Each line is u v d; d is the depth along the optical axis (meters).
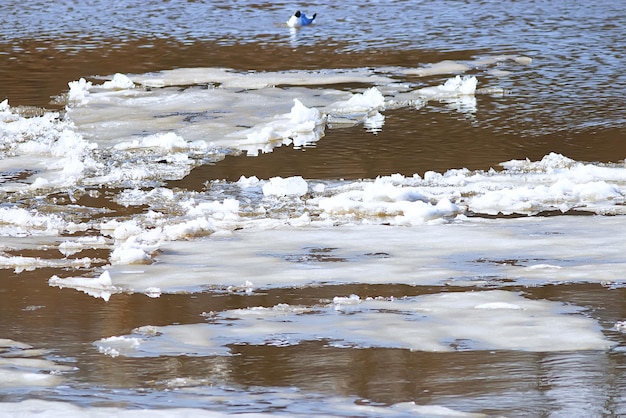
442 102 46.50
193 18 77.12
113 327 19.78
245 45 62.81
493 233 26.66
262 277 23.14
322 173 34.53
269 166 35.62
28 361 17.75
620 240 25.69
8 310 20.89
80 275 23.50
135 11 82.25
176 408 15.23
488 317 19.98
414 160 36.22
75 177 34.09
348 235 26.77
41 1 90.44
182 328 19.66
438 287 22.19
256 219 28.86
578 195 30.84
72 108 45.38
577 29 68.75
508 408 15.36
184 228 27.09
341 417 14.94
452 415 15.06
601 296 21.25
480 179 33.38
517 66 55.25
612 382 16.42
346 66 55.44
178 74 52.97
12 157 36.88
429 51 60.16
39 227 28.31
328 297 21.62
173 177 34.31
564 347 18.22
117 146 38.38
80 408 15.16
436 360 17.64
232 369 17.34
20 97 47.78
